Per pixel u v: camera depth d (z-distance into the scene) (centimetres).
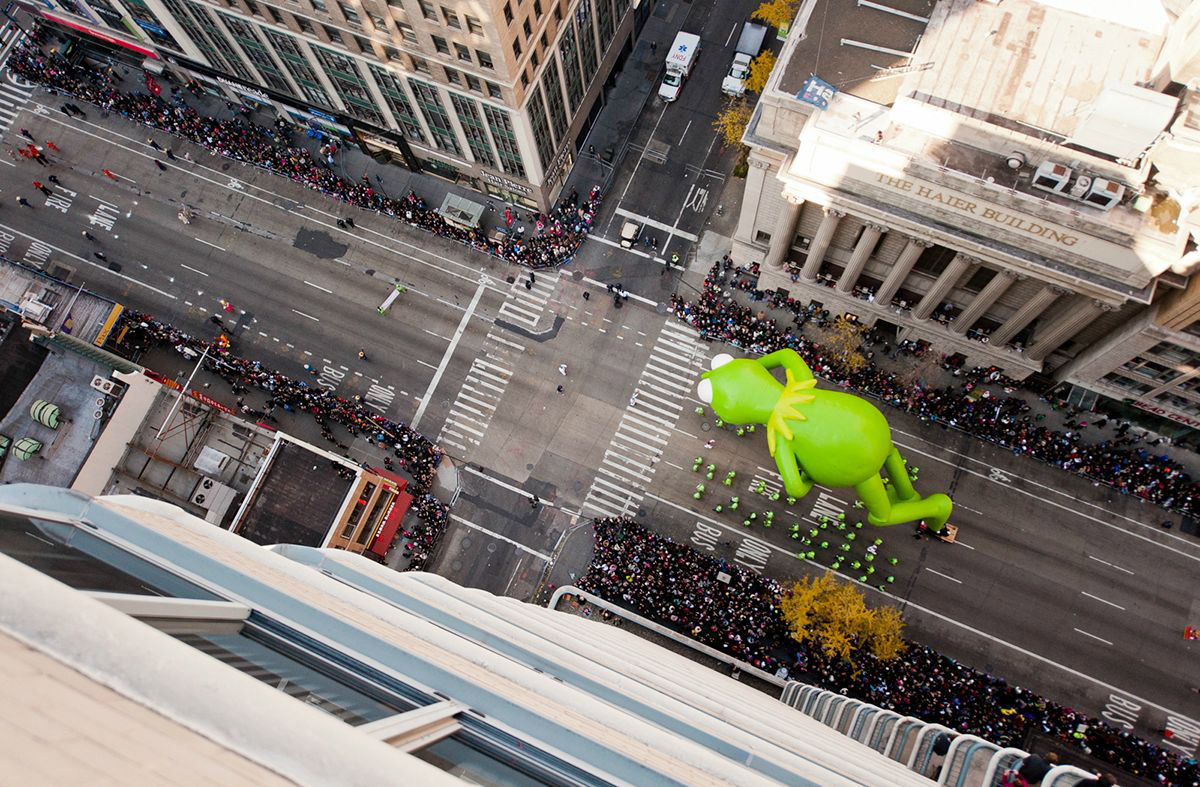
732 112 7200
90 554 1619
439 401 7325
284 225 7844
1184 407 6062
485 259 7638
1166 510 6406
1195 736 5969
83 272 7800
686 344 7262
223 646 1549
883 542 6588
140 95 8150
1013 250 5253
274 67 7169
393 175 8006
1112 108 4434
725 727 2638
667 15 8219
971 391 6794
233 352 7519
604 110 8006
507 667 2000
